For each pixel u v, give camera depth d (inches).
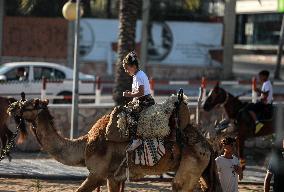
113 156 1135.6
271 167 1233.4
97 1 3873.0
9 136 1738.4
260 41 5196.9
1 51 3927.2
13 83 2340.1
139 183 1561.3
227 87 3334.2
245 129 1775.3
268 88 1822.1
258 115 1786.4
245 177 1691.7
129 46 2193.7
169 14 4065.0
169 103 1140.5
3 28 3917.3
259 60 5172.2
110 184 1146.7
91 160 1140.5
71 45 3934.5
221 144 1293.1
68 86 2442.2
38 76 2610.7
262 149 2049.7
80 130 2050.9
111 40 3991.1
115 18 3983.8
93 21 3971.5
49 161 1817.2
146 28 4020.7
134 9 2212.1
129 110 1135.0
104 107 2076.8
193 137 1139.3
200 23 4077.3
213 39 4087.1
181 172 1137.4
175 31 4067.4
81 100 2496.3
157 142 1129.4
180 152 1135.0
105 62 3971.5
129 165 1135.0
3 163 1764.3
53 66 2635.3
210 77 4062.5
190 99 2228.1
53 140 1159.6
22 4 2620.6
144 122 1127.0
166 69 4050.2
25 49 3934.5
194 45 4079.7
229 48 4072.3
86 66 3966.5
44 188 1476.4
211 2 4084.6
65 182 1571.1
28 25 3929.6
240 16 5354.3
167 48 4067.4
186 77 4060.0
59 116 2048.5
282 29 4065.0
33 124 1168.2
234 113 1793.8
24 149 1967.3
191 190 1144.2
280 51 4074.8
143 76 1144.2
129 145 1130.0
